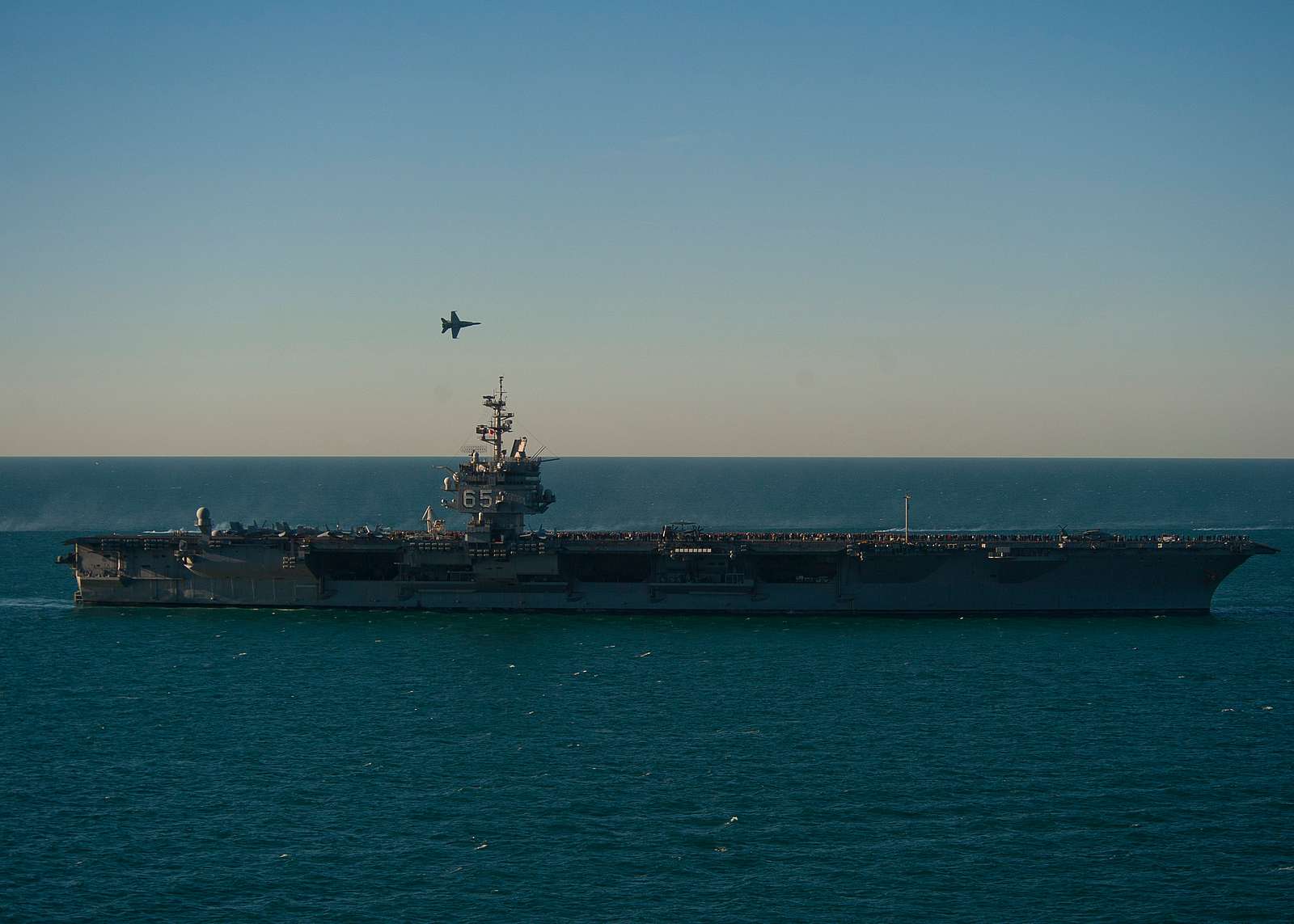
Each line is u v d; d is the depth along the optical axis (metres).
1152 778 63.78
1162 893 50.62
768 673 86.38
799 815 58.75
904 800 60.72
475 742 70.38
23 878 52.00
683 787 62.50
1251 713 75.94
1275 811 59.16
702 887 51.22
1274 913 48.97
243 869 52.91
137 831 56.94
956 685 82.88
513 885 51.38
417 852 54.62
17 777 64.31
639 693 81.25
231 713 76.81
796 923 48.19
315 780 63.78
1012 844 55.38
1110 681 84.12
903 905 49.66
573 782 63.41
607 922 48.25
